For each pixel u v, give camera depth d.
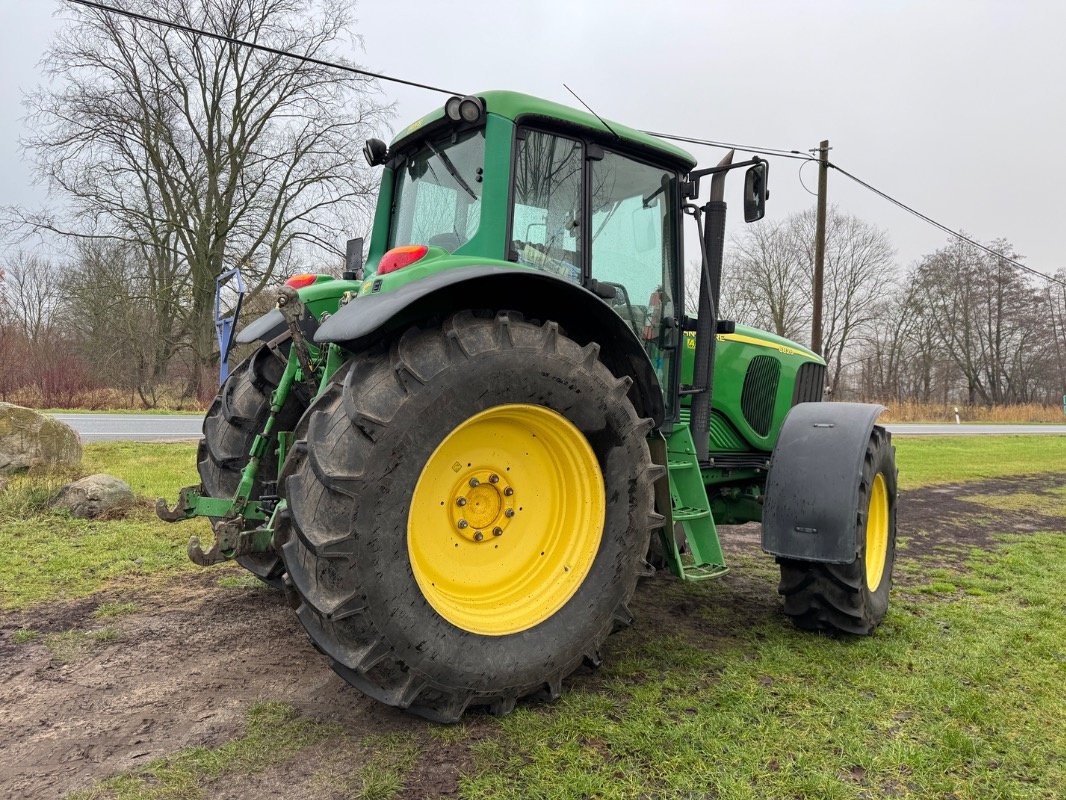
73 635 3.26
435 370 2.32
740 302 32.53
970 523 6.96
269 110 19.77
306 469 2.23
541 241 3.06
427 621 2.29
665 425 3.41
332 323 2.44
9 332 19.08
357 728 2.44
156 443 10.12
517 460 2.71
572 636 2.62
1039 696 2.83
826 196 17.08
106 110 18.45
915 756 2.33
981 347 41.75
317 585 2.15
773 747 2.38
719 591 4.32
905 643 3.40
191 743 2.33
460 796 2.05
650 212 3.54
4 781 2.10
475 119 2.83
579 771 2.18
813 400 4.82
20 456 6.62
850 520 3.27
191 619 3.49
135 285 20.56
